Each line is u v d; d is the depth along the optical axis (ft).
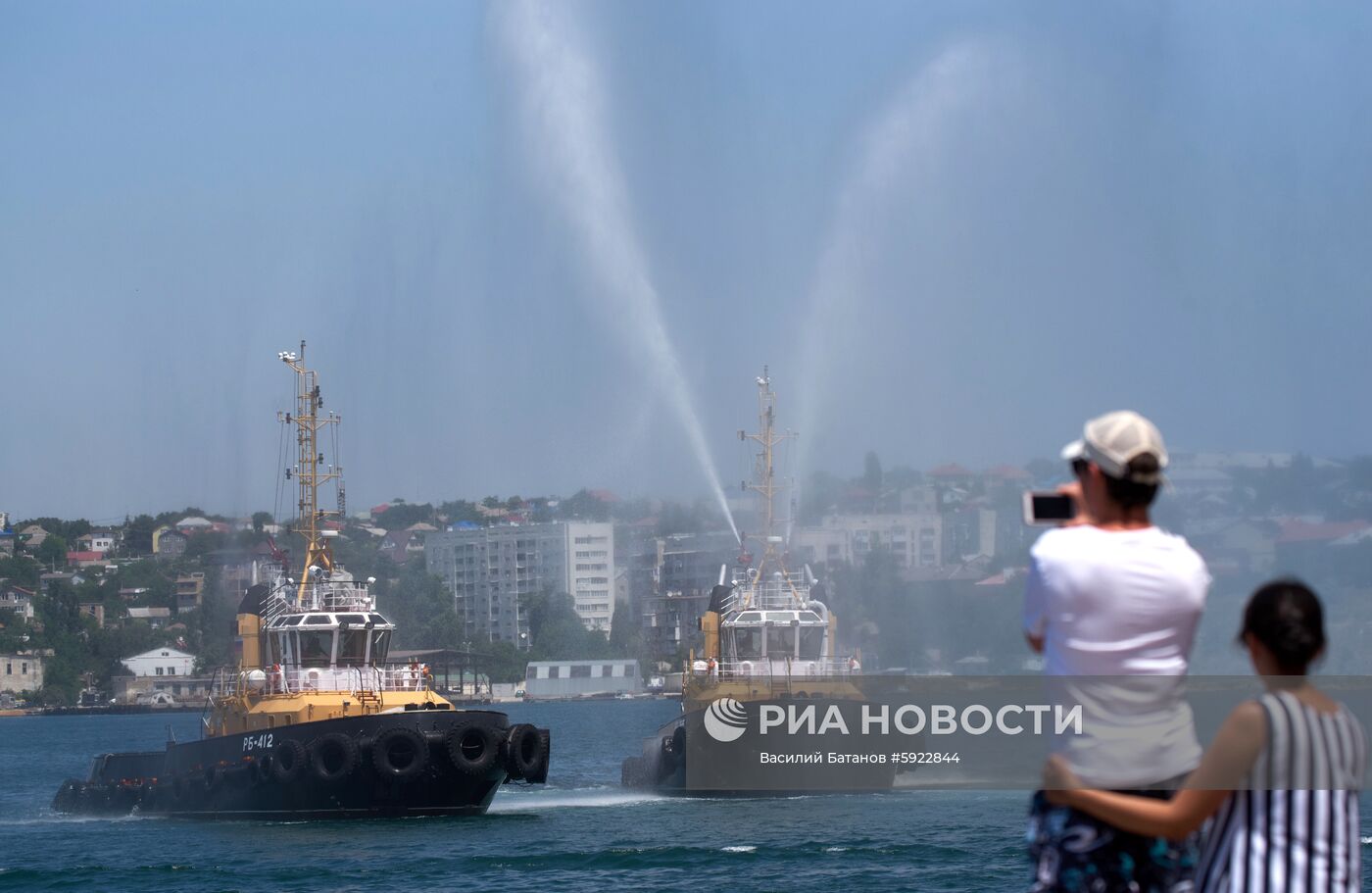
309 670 276.41
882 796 273.54
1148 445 52.49
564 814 272.10
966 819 243.60
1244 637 53.01
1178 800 51.83
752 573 308.19
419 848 231.30
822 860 209.26
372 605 286.87
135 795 310.24
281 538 302.45
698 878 198.08
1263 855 51.72
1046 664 53.93
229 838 250.16
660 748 306.96
